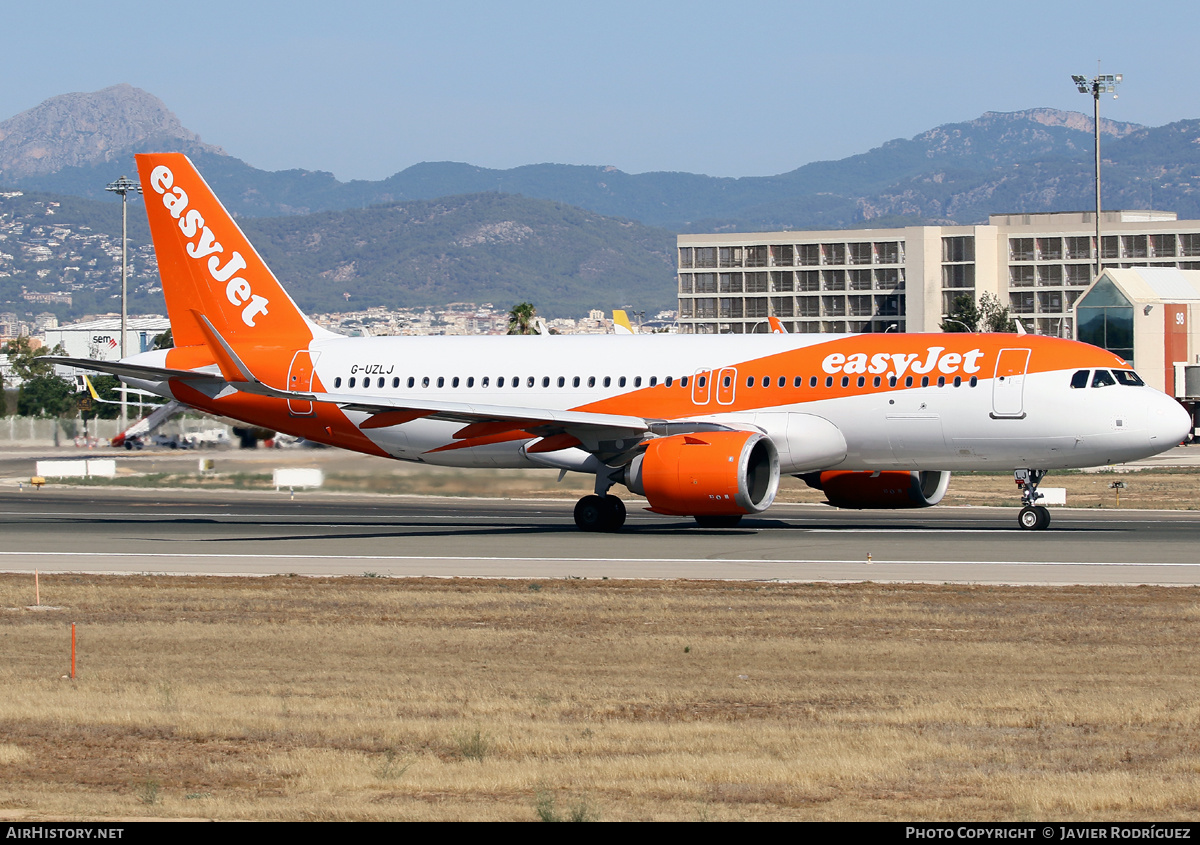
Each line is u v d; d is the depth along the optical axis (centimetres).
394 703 6819
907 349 14800
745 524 16425
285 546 14238
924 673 7475
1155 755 5747
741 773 5466
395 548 13938
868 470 15350
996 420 14325
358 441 17075
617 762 5644
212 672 7669
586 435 15250
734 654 8069
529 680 7394
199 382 17275
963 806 5041
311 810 5016
